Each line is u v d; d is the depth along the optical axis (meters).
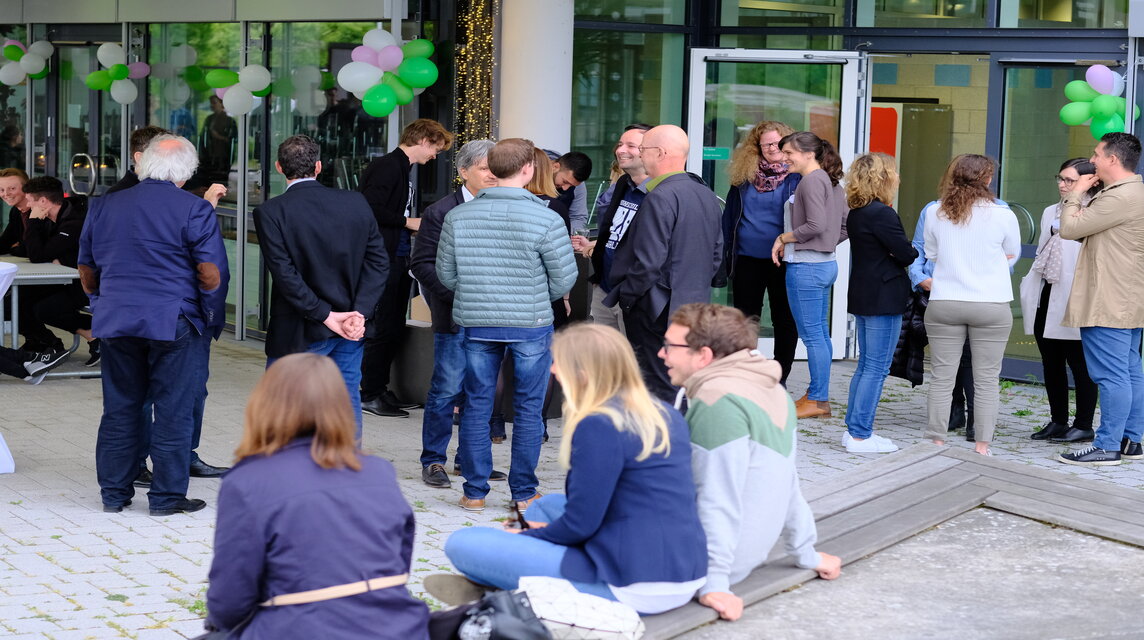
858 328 7.26
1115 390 7.05
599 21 9.98
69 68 13.22
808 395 8.17
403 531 3.27
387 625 3.14
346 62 10.25
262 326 10.93
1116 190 6.77
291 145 5.81
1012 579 4.78
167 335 5.60
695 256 6.12
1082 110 8.36
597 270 6.77
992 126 9.52
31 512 5.82
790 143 7.75
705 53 9.88
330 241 5.78
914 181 11.16
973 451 6.56
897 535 5.15
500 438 7.39
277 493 3.08
